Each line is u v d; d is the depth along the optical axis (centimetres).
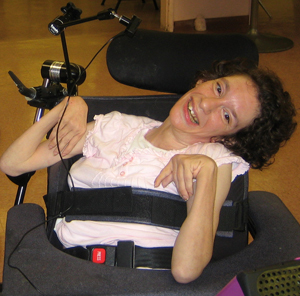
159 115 147
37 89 139
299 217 200
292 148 252
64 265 97
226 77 122
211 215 101
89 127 137
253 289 64
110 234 116
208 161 105
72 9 121
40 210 117
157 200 115
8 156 127
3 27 447
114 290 90
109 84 322
